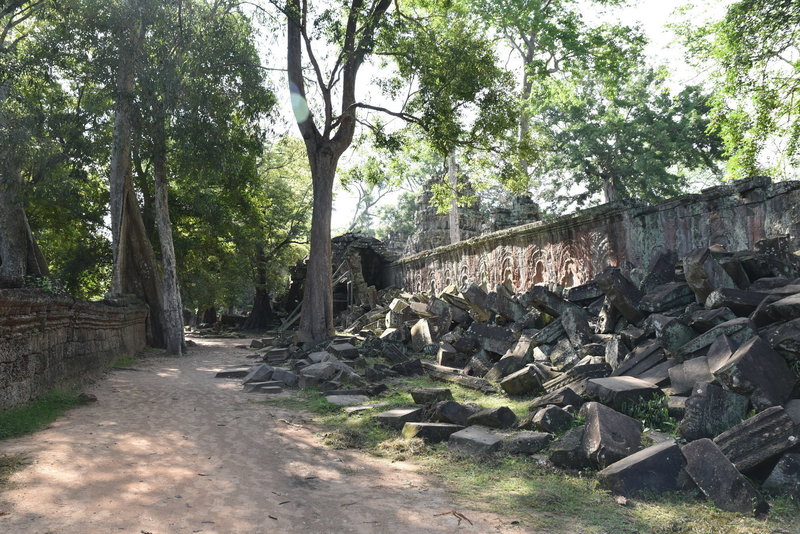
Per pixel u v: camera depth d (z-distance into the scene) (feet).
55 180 69.05
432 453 20.07
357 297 98.89
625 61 80.53
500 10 76.89
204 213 85.05
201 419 26.53
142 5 55.67
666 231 40.19
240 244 96.53
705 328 22.97
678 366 21.68
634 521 13.48
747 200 33.88
